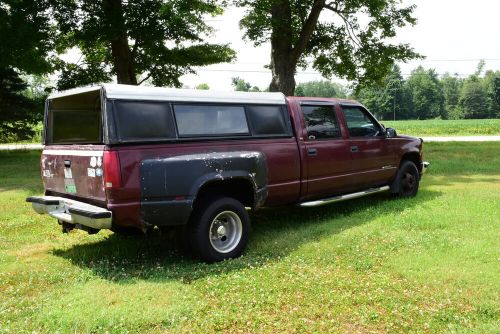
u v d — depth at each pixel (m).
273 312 3.80
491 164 14.43
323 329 3.49
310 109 6.61
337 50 22.34
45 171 5.72
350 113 7.39
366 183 7.58
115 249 5.76
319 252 5.35
